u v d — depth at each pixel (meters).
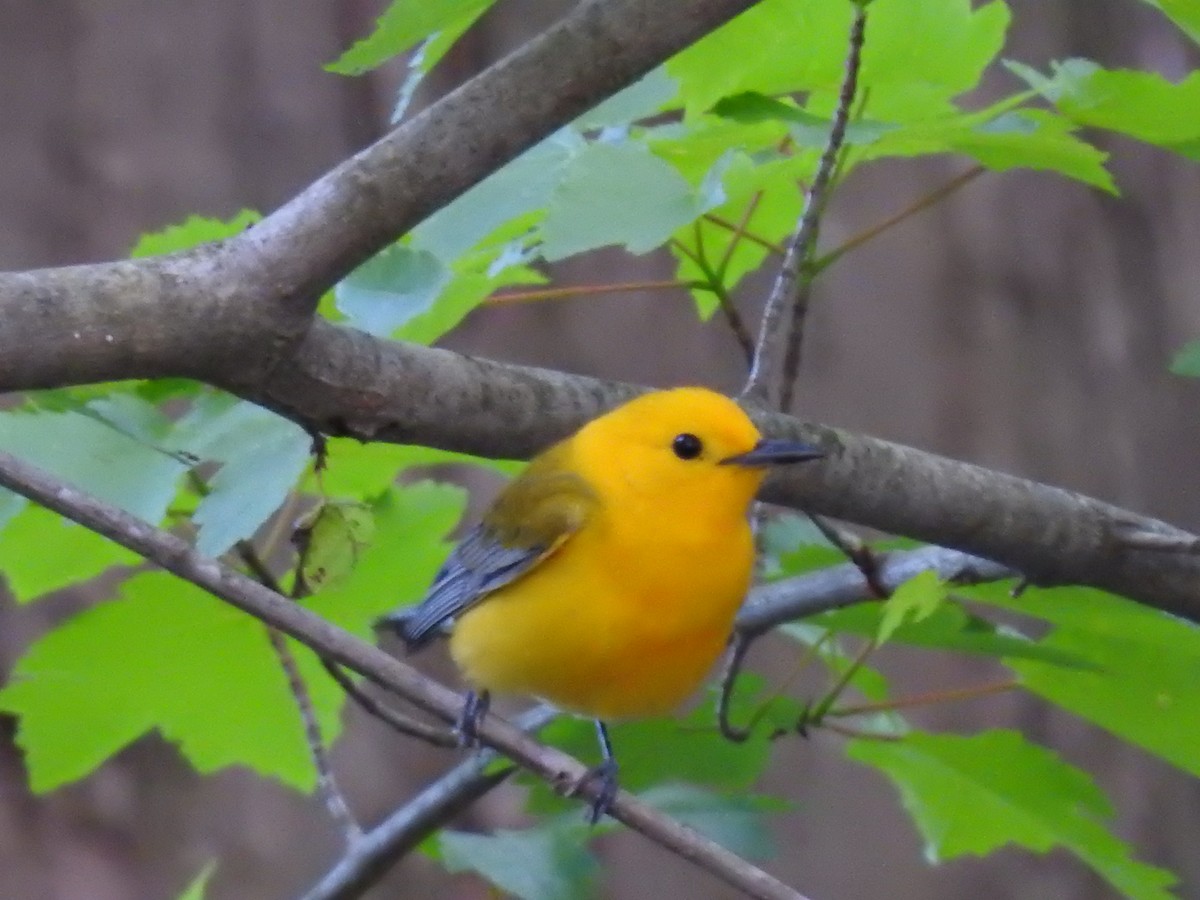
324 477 8.98
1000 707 15.22
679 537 8.30
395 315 7.55
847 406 15.27
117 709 9.22
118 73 14.58
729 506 8.37
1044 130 7.71
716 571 8.40
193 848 14.37
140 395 8.18
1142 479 15.37
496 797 13.95
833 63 8.02
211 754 9.61
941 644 8.05
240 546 8.75
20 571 8.81
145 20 14.63
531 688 8.65
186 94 14.61
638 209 7.13
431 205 6.89
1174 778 15.48
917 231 15.44
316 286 6.97
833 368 15.28
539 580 8.47
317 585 7.98
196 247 7.02
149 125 14.57
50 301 6.69
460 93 6.77
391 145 6.85
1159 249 15.71
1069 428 15.40
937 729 15.10
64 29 14.59
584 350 14.66
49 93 14.52
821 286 15.30
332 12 14.78
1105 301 15.56
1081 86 7.81
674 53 6.70
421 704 7.27
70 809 14.27
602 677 8.48
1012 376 15.40
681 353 14.74
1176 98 7.66
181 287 6.86
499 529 8.71
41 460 7.83
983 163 7.82
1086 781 8.80
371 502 9.07
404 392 7.55
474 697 8.77
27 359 6.67
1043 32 15.78
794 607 9.07
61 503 6.86
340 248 6.91
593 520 8.38
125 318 6.78
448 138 6.77
